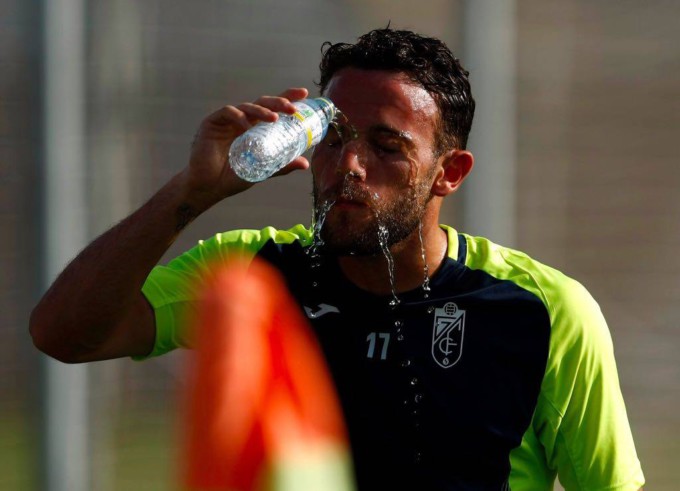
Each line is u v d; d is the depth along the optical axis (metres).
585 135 15.48
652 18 15.60
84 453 13.51
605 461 8.88
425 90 8.65
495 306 8.82
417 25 14.70
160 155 13.95
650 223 15.80
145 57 13.91
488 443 8.67
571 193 15.51
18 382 13.37
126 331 8.66
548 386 8.78
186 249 14.43
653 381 16.03
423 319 8.78
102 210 13.66
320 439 5.70
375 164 8.41
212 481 5.20
